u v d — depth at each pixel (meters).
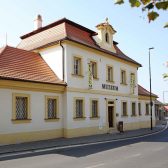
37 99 20.12
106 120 27.53
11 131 18.00
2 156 13.33
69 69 22.88
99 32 27.89
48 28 26.50
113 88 29.30
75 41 23.28
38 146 16.62
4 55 20.89
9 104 18.02
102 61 27.59
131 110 33.41
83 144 18.53
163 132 30.84
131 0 2.44
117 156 13.01
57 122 21.80
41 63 23.52
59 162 11.52
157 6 2.46
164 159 11.97
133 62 33.69
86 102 24.70
